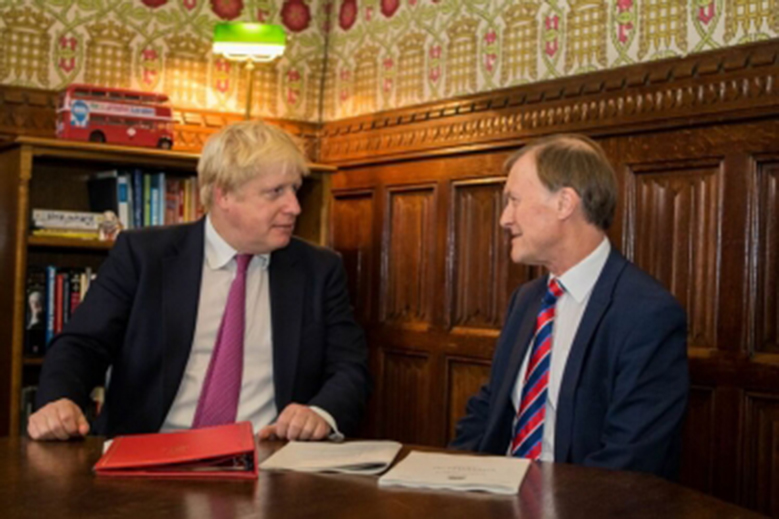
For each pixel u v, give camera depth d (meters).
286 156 2.34
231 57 4.01
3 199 3.56
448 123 3.75
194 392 2.36
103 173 3.79
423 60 3.96
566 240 2.20
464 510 1.42
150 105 3.72
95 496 1.48
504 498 1.50
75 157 3.49
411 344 3.89
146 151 3.59
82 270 3.65
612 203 2.23
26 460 1.74
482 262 3.61
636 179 3.06
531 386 2.20
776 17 2.70
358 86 4.31
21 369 3.37
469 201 3.69
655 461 1.97
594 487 1.60
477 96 3.63
